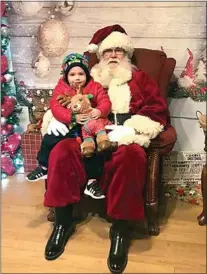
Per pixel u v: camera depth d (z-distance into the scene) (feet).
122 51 7.14
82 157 6.24
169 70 7.35
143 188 6.28
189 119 8.16
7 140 8.80
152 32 7.96
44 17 8.29
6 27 8.31
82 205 7.59
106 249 6.34
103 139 6.00
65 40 8.36
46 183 6.72
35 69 8.65
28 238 6.63
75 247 6.39
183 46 7.93
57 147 6.16
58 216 6.35
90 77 6.88
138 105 6.85
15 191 8.21
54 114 6.50
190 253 6.23
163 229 6.84
